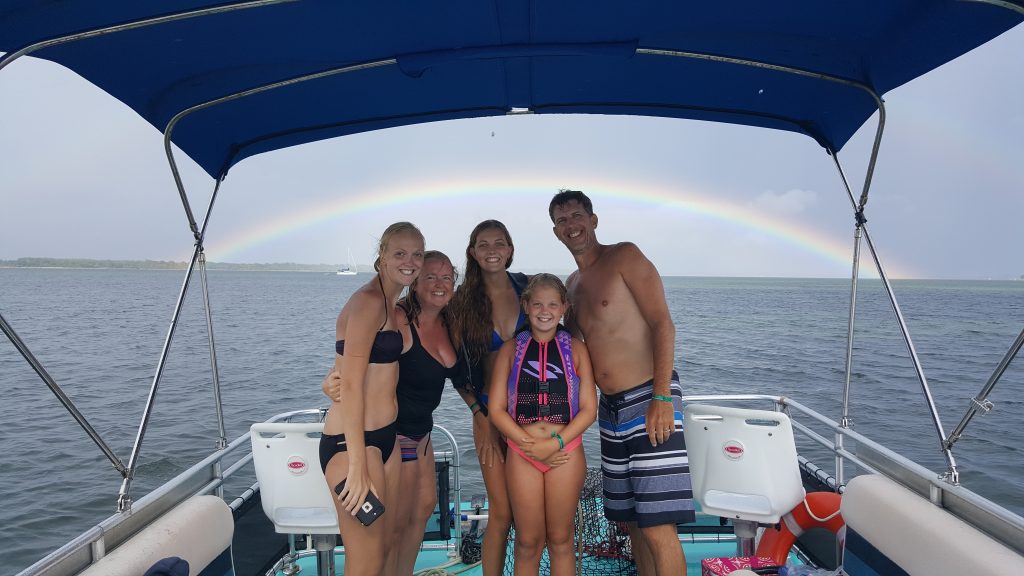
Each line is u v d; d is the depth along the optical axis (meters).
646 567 3.60
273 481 3.41
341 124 3.72
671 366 3.19
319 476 3.38
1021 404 18.84
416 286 3.22
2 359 27.14
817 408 17.64
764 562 3.39
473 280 3.39
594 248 3.53
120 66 2.55
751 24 2.57
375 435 2.94
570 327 3.58
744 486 3.42
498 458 3.38
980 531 2.45
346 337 2.80
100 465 12.66
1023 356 29.86
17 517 10.51
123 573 2.28
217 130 3.36
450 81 3.29
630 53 2.72
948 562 2.36
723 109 3.62
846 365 3.70
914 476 2.89
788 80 3.17
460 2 2.33
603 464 3.50
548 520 3.16
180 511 2.82
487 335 3.37
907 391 20.38
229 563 3.09
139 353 28.72
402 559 3.38
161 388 19.98
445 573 4.02
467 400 3.48
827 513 3.63
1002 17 2.15
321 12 2.35
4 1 1.96
